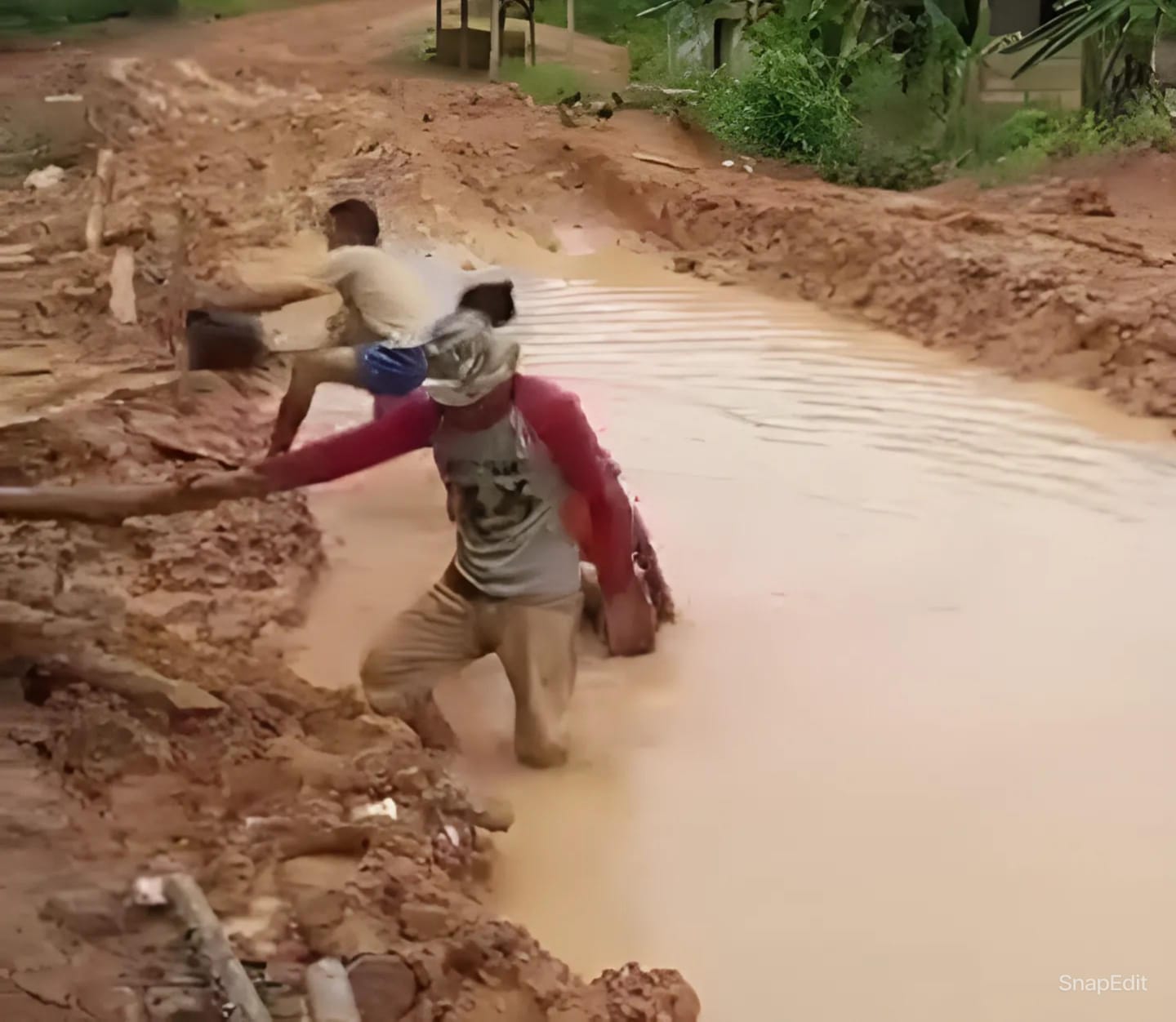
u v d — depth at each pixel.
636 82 18.31
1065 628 6.25
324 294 6.21
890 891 4.39
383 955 3.65
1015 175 15.29
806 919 4.25
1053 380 9.94
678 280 12.73
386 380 5.63
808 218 13.08
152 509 4.86
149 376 7.41
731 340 10.88
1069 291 10.49
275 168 11.21
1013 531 7.31
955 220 12.77
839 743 5.28
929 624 6.27
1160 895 4.39
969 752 5.22
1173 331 9.77
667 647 6.02
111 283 8.62
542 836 4.64
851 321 11.66
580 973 3.94
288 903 3.87
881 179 15.82
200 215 9.64
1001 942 4.16
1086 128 15.86
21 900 3.67
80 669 4.91
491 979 3.73
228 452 6.71
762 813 4.80
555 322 11.09
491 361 4.82
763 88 16.73
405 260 7.84
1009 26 16.86
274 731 4.83
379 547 6.38
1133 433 8.90
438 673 5.11
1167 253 11.61
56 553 5.83
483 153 14.20
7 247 9.20
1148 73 16.50
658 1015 3.66
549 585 5.05
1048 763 5.14
